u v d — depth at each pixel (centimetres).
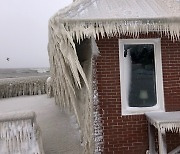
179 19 526
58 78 752
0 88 1332
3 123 476
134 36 560
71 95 612
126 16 531
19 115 482
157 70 574
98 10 557
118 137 553
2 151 457
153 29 527
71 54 505
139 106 571
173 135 559
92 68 546
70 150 602
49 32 613
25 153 464
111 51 558
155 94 577
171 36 549
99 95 552
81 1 581
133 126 559
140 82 576
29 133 479
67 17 516
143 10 571
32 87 1382
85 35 513
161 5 605
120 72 561
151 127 545
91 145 539
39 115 821
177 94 571
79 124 673
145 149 557
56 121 750
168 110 566
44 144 623
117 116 555
